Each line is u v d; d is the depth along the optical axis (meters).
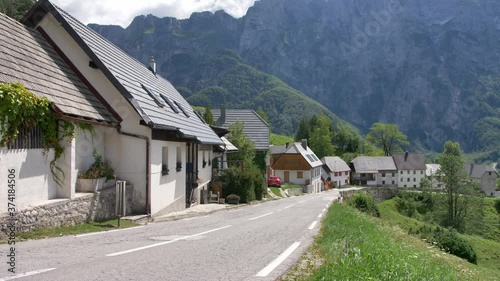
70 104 13.28
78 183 13.74
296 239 10.46
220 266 7.02
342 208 23.61
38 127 11.41
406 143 121.38
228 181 32.41
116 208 14.81
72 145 12.70
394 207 77.12
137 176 16.23
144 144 16.19
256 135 55.25
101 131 15.76
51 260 7.15
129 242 9.59
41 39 15.59
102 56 16.95
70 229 11.49
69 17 16.89
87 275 6.09
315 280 6.00
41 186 11.59
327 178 97.56
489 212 71.94
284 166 81.31
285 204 30.14
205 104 196.50
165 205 18.50
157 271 6.50
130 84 17.83
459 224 64.50
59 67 15.05
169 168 19.06
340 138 135.50
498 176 134.00
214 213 21.17
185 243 9.55
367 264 6.79
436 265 10.23
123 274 6.24
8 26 13.58
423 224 52.16
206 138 25.69
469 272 14.05
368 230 13.46
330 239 10.00
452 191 67.06
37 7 15.65
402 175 115.88
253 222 15.38
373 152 127.69
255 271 6.68
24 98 10.50
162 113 18.95
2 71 10.91
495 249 40.25
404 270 6.97
